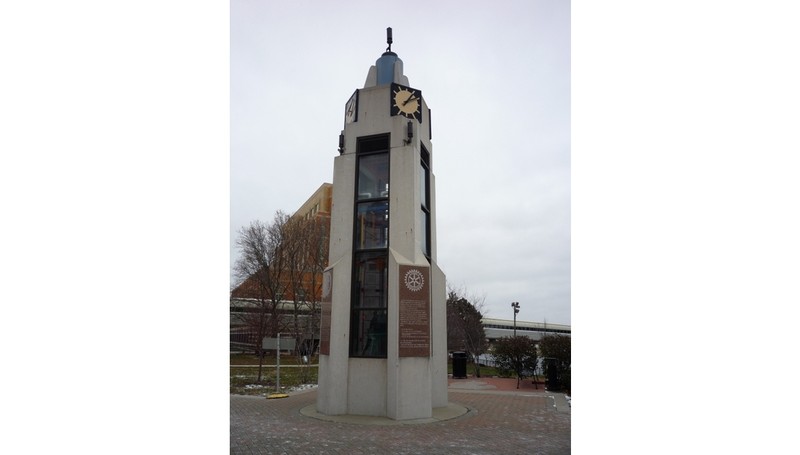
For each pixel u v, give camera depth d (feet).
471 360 119.14
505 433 31.81
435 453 26.30
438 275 47.06
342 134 45.60
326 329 41.65
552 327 209.36
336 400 39.81
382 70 47.57
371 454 26.04
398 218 42.11
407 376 38.04
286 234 133.49
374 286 41.98
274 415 39.22
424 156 48.60
